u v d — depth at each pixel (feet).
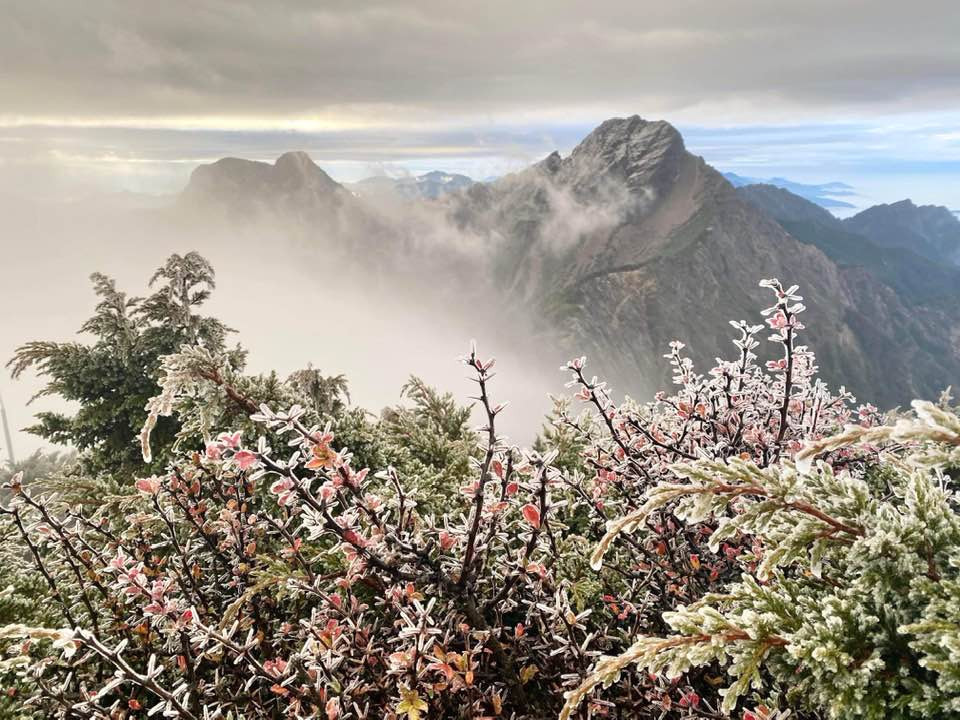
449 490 16.34
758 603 5.90
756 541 9.26
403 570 8.39
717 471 6.37
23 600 12.24
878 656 5.15
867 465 12.19
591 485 12.32
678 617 5.79
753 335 11.41
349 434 17.02
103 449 30.07
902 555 5.50
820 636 5.34
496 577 9.99
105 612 11.56
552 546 9.71
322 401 20.66
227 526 11.03
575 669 8.40
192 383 12.19
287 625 9.64
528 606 9.84
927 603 5.40
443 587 8.36
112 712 8.38
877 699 5.04
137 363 30.37
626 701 8.38
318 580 9.50
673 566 10.03
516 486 8.80
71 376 29.48
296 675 8.21
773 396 12.94
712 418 12.18
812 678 5.68
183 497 11.46
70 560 11.42
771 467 6.40
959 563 5.07
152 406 11.26
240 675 9.34
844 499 6.20
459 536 8.64
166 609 8.97
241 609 10.64
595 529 12.34
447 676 7.47
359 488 8.11
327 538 13.05
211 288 32.83
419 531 9.16
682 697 8.05
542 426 18.52
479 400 8.29
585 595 10.44
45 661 8.85
